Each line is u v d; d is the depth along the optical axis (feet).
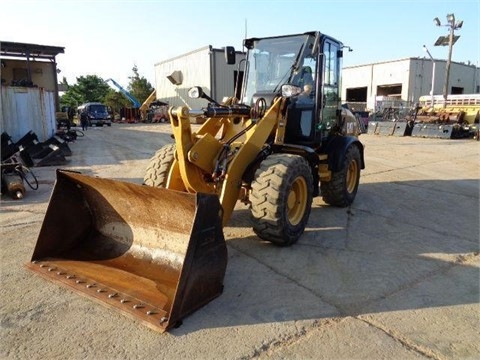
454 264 13.05
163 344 8.61
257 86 17.72
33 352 8.32
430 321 9.68
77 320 9.45
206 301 10.12
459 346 8.71
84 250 12.62
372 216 18.37
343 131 20.62
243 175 13.56
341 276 12.03
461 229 16.62
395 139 56.80
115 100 160.97
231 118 15.11
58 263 11.85
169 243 11.48
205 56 84.53
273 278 11.80
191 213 10.61
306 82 17.08
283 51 17.24
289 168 13.19
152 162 14.89
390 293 11.03
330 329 9.28
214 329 9.18
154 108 113.91
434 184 25.72
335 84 19.53
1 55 86.58
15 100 41.98
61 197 12.40
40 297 10.46
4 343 8.61
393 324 9.52
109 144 50.75
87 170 30.25
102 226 12.96
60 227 12.44
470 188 24.66
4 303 10.18
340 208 19.69
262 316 9.76
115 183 11.25
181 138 12.26
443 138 57.11
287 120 16.42
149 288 10.34
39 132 44.70
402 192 23.36
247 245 14.30
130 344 8.59
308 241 14.90
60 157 32.65
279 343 8.73
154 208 11.30
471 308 10.30
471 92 127.75
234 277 11.81
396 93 124.98
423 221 17.69
